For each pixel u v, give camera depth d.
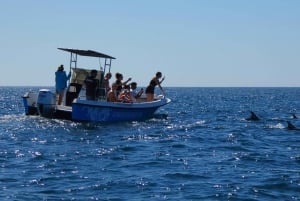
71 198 12.19
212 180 14.43
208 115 41.22
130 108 28.52
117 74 29.78
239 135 26.02
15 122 28.77
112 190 13.05
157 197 12.44
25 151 19.28
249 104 66.44
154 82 31.28
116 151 19.66
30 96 29.70
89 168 15.98
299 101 78.94
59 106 27.89
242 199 12.42
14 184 13.54
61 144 21.30
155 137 24.23
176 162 17.34
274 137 25.45
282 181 14.30
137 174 15.12
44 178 14.33
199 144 22.28
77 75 28.95
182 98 93.38
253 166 16.78
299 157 18.81
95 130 25.91
